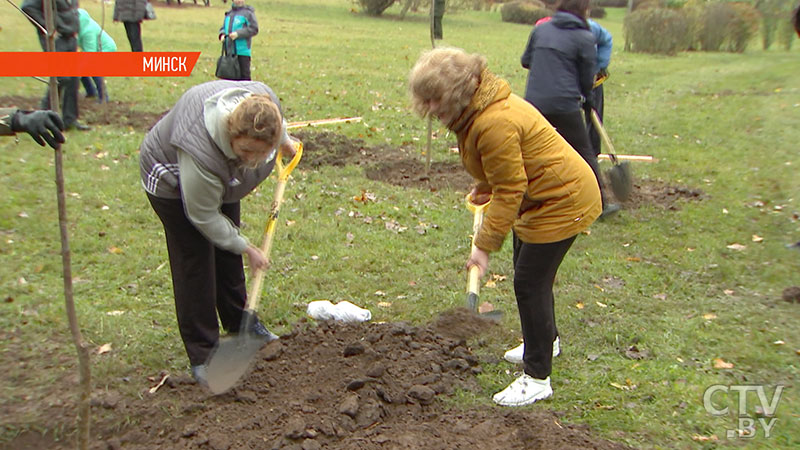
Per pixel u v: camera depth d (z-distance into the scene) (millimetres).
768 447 3150
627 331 4246
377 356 3689
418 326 4230
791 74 15781
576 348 4043
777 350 4043
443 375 3611
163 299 4457
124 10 12070
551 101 5555
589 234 5953
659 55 19969
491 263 5250
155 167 3076
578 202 3107
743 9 21328
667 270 5230
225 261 3650
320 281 4816
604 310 4547
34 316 4113
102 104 9242
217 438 3049
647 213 6484
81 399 2633
